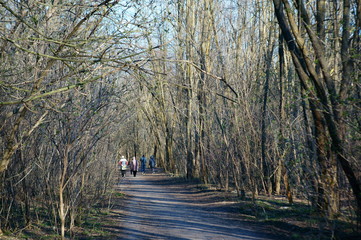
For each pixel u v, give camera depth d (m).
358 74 9.61
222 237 10.49
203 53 24.42
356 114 9.53
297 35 10.88
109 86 10.40
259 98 17.31
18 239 9.94
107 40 8.60
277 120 15.18
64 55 9.20
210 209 16.25
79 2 9.12
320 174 11.34
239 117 16.66
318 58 10.33
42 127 9.77
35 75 8.69
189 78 28.25
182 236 10.69
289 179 15.80
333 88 10.09
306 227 10.87
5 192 10.63
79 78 8.78
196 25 27.30
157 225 12.59
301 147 11.98
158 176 40.12
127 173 46.88
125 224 12.80
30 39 8.34
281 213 13.59
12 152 9.30
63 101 9.65
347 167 9.62
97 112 10.30
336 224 10.34
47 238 10.33
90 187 13.98
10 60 9.10
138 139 61.31
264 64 20.03
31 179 11.70
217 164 21.36
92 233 11.24
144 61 8.72
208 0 25.03
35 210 11.84
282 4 11.81
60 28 9.73
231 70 19.83
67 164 10.52
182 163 35.25
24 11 9.01
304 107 11.81
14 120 10.31
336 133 9.82
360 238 9.15
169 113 40.50
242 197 17.47
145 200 19.95
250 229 11.59
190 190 24.69
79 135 10.25
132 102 12.14
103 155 15.72
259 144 16.41
